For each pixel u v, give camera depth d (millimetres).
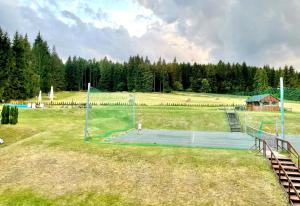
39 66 118438
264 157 22891
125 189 18875
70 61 153000
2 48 87250
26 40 105375
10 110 38094
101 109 63188
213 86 161750
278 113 63188
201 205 17016
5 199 18094
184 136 39656
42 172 21312
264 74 132500
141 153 24109
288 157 22750
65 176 20641
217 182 19281
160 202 17438
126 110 64250
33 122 41375
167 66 169000
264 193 17891
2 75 84250
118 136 35938
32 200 17938
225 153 24156
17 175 21047
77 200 17875
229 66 163500
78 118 51375
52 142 27719
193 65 169000
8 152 25281
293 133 47406
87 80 171750
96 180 20016
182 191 18453
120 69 160500
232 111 65188
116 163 22250
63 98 107812
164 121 54938
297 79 117875
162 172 20719
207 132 46938
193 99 114750
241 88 155500
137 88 149625
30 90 97625
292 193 17688
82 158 23375
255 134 43969
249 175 19906
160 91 160875
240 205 16906
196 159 22594
